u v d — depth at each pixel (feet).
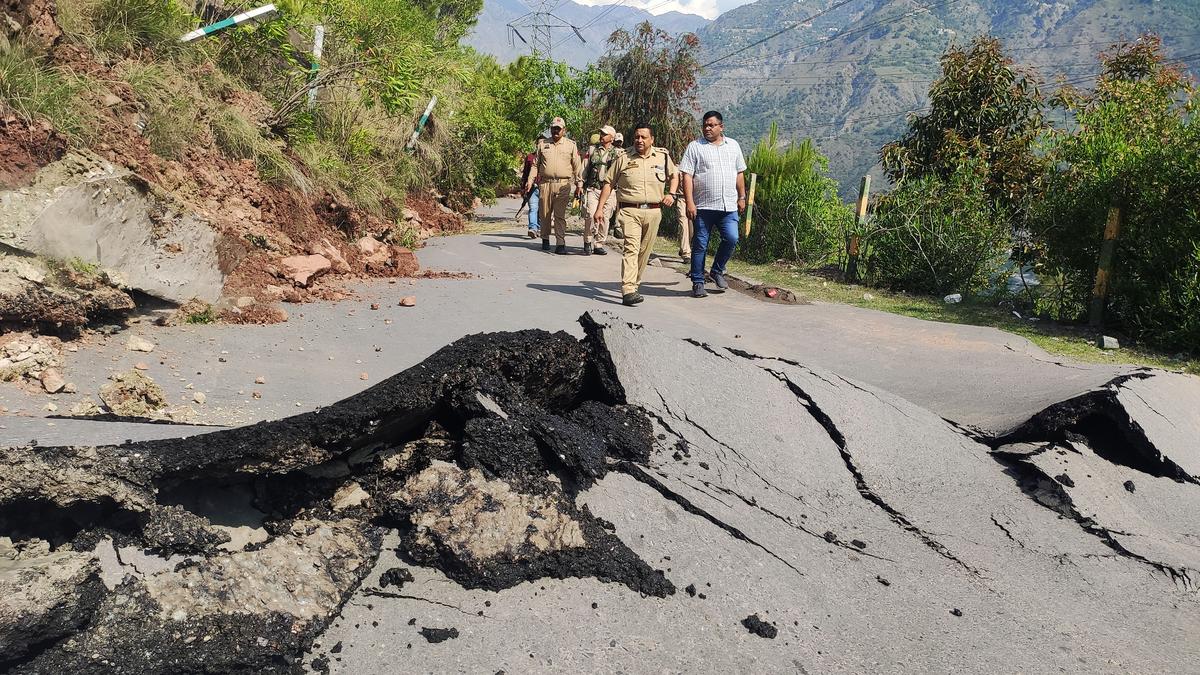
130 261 18.62
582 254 43.16
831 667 9.67
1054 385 19.13
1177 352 25.27
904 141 46.70
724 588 10.66
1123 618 11.85
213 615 8.50
